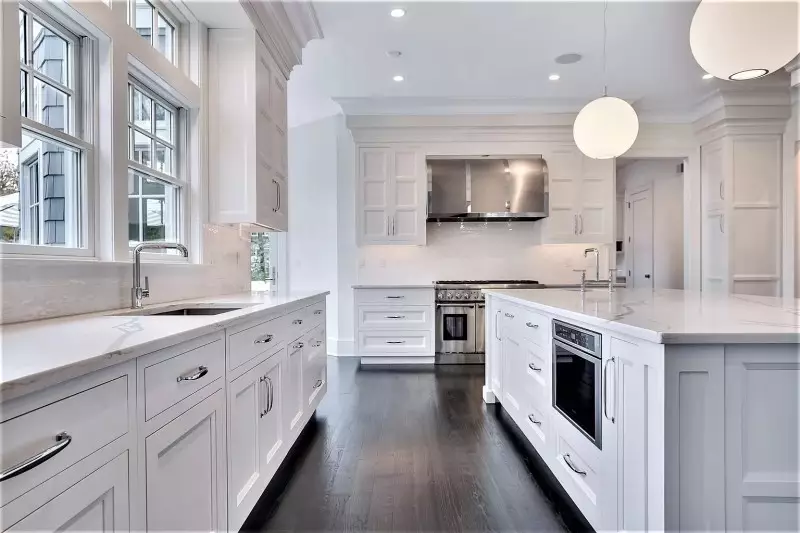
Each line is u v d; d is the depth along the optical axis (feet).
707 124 16.44
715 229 16.42
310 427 9.77
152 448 3.61
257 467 6.18
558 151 16.69
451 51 12.34
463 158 16.43
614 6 10.11
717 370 4.16
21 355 2.90
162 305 6.91
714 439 4.16
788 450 4.18
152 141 7.97
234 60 9.01
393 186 16.67
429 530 5.98
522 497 6.79
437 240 17.95
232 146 9.01
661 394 4.16
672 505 4.14
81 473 2.80
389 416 10.51
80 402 2.79
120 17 6.37
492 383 11.37
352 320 17.65
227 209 9.02
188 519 4.24
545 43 11.86
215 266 9.46
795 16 5.69
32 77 5.29
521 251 18.01
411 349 16.14
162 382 3.76
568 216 16.66
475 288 16.11
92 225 6.12
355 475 7.51
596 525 5.52
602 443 5.34
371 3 9.98
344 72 13.74
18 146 3.91
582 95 15.64
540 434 7.71
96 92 6.15
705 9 6.09
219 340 4.94
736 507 4.17
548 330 7.23
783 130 15.60
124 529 3.24
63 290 5.26
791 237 15.53
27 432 2.39
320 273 18.42
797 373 4.18
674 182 20.04
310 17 10.43
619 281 24.85
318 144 18.38
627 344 4.76
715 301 7.30
